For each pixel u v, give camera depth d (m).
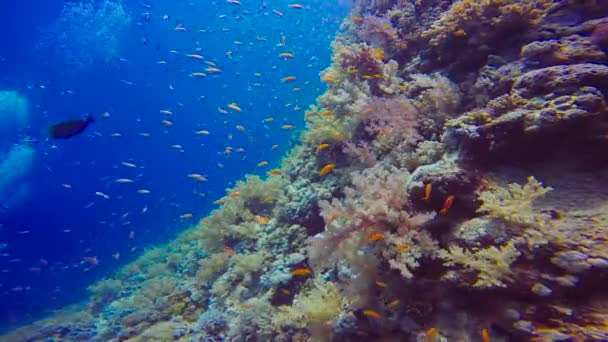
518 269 2.65
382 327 3.33
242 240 7.62
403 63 6.77
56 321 12.54
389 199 3.62
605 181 2.94
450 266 3.03
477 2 5.11
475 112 3.71
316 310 3.97
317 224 5.87
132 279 13.41
